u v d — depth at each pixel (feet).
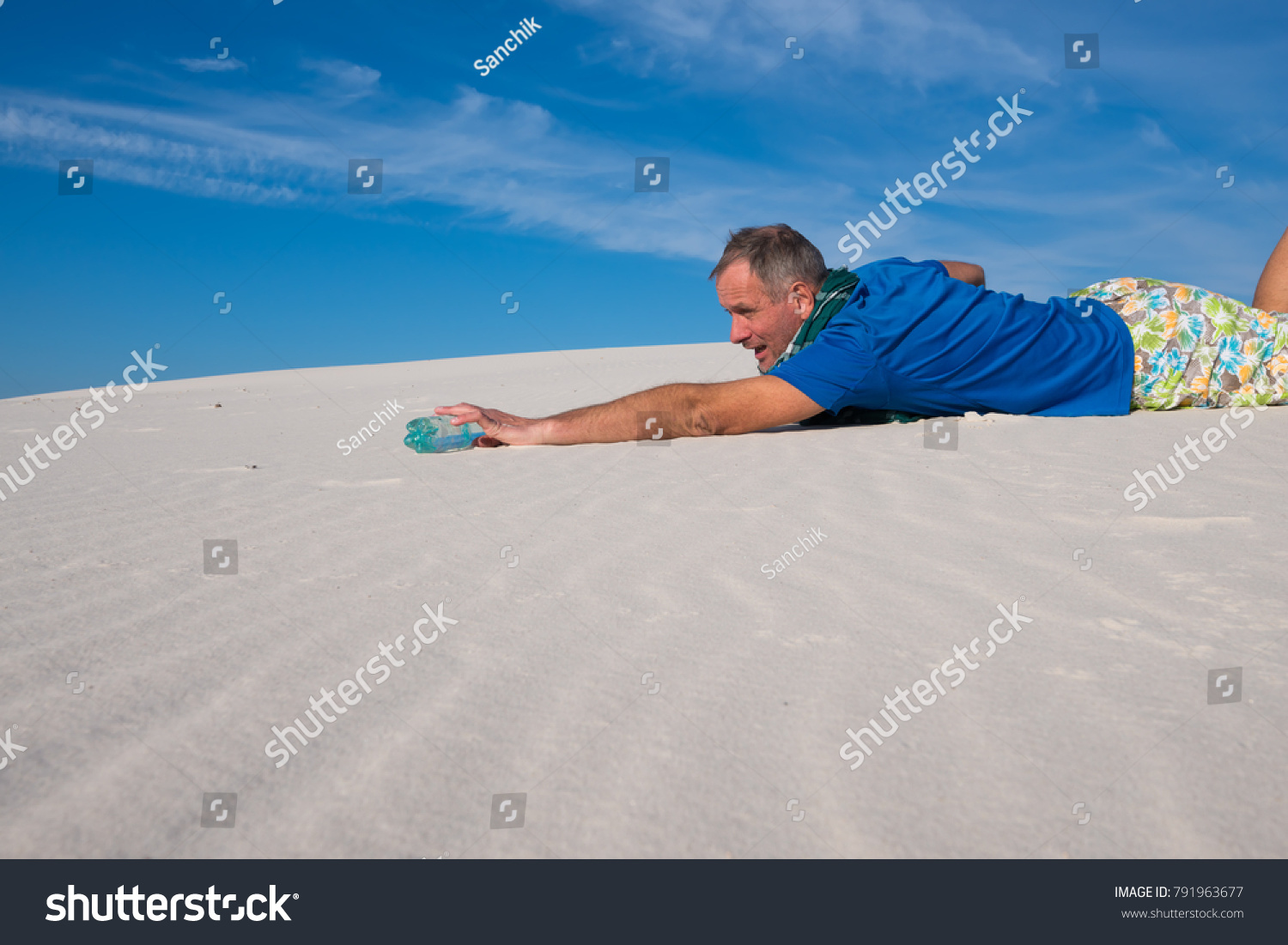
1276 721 3.42
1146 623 4.47
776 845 2.81
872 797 3.02
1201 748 3.25
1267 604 4.67
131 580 5.57
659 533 6.63
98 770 3.24
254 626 4.71
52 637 4.55
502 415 11.42
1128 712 3.53
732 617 4.75
